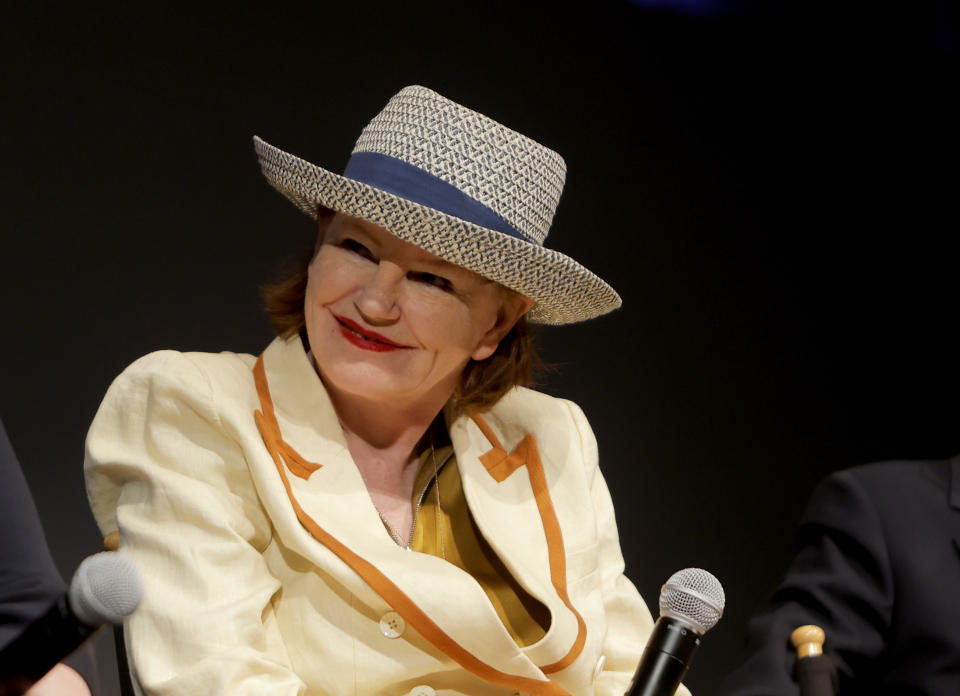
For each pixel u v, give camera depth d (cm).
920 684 746
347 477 586
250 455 553
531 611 618
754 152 1499
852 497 782
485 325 599
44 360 1008
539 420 687
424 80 1236
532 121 1341
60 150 1020
